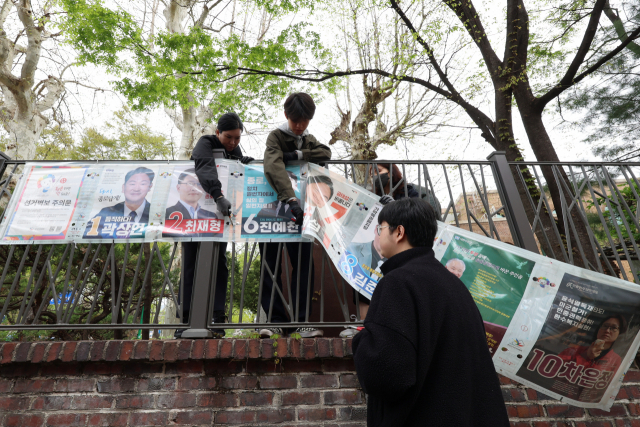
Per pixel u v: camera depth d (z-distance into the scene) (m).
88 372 2.16
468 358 1.18
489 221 2.84
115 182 2.86
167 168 2.93
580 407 2.29
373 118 11.46
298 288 2.59
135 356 2.13
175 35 9.68
